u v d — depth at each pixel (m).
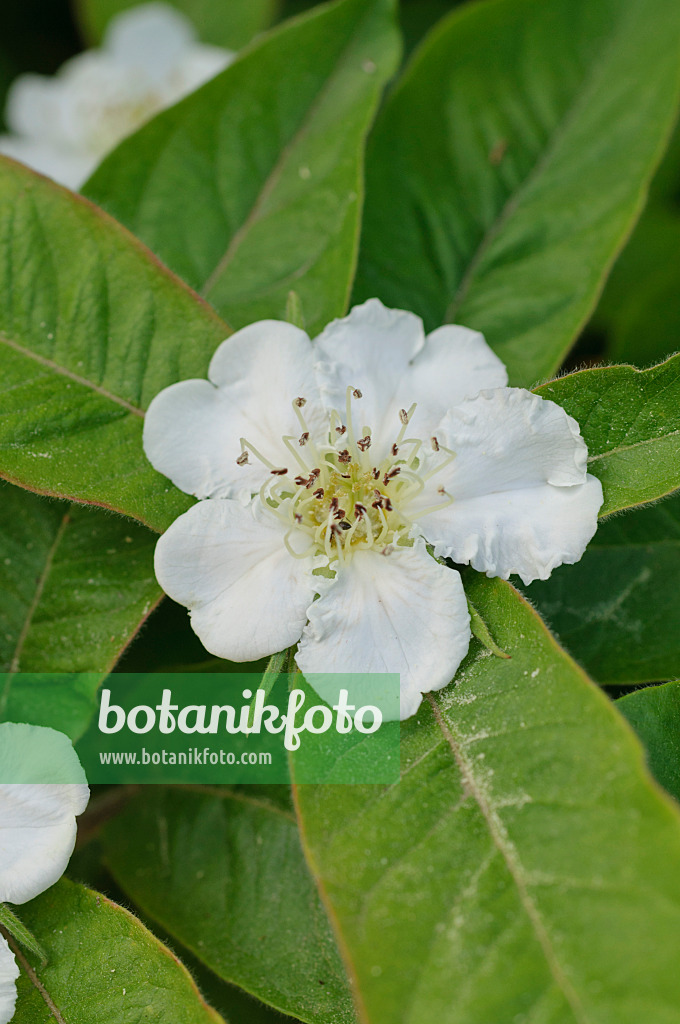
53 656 0.27
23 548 0.27
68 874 0.28
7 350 0.27
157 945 0.26
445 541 0.26
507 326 0.29
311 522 0.26
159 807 0.28
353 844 0.25
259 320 0.28
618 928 0.24
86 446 0.27
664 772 0.26
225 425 0.26
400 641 0.25
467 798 0.25
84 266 0.27
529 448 0.26
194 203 0.29
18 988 0.26
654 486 0.26
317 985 0.26
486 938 0.24
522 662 0.25
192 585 0.26
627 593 0.28
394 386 0.26
